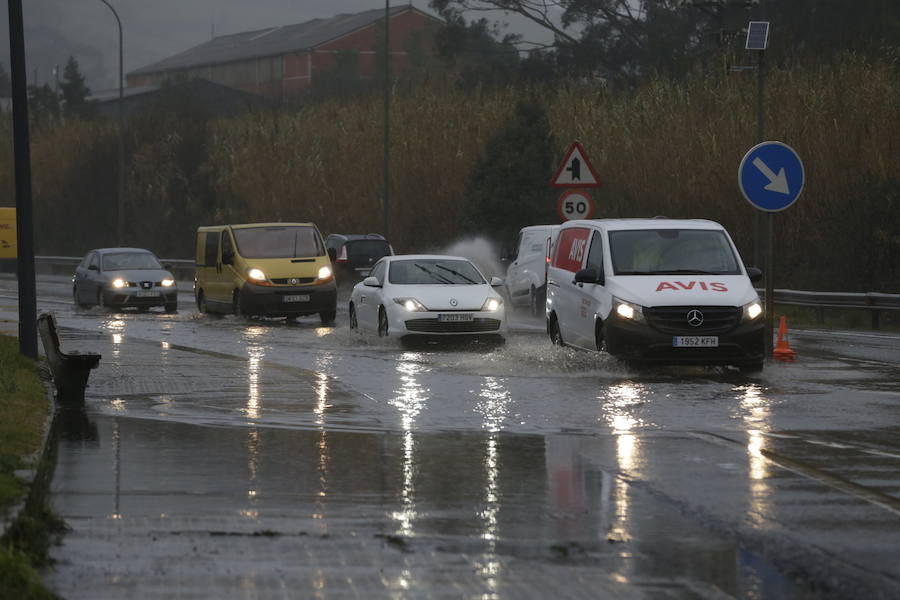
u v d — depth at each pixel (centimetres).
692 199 8381
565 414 3200
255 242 7188
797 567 1648
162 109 15850
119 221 14000
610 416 3166
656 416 3162
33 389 3397
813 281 7456
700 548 1756
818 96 8219
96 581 1545
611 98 10281
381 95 12712
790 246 7988
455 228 11162
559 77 17150
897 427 2969
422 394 3616
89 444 2672
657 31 16888
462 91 12294
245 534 1819
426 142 11312
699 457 2541
